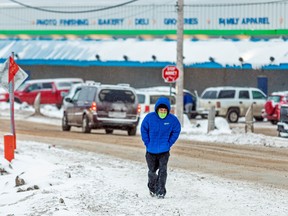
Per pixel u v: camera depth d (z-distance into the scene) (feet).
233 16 429.38
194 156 170.60
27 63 469.16
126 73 460.14
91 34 472.85
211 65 408.26
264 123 325.01
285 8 419.74
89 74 470.80
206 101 337.52
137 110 241.14
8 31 497.05
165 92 308.81
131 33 459.32
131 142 207.62
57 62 456.86
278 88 414.82
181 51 258.78
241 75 424.05
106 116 239.50
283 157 170.09
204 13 435.12
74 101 253.44
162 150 102.47
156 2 453.58
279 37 420.77
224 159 164.66
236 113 337.31
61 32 481.05
